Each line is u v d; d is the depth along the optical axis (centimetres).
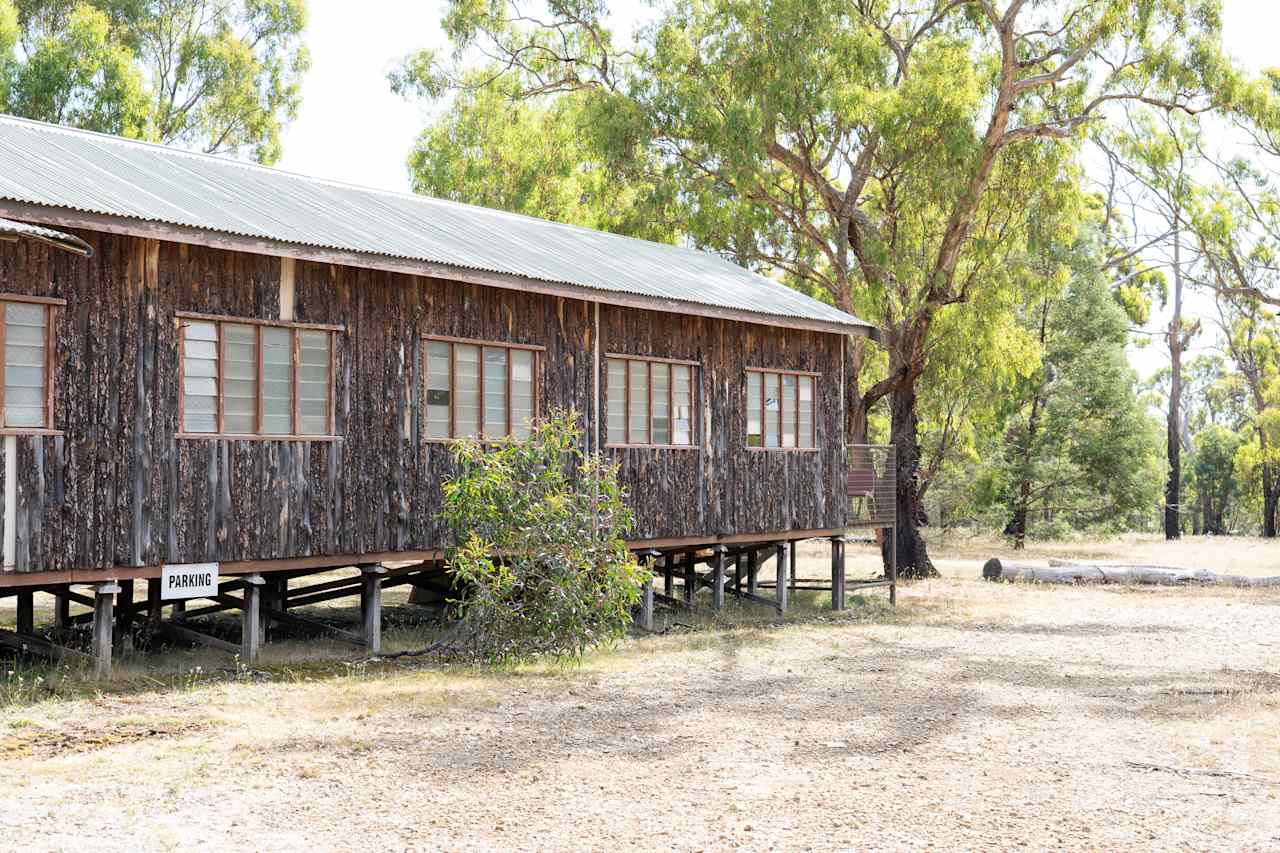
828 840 737
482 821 766
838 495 2148
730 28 2639
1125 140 2964
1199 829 770
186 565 1277
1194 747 1016
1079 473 3906
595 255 1914
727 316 1839
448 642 1516
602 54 3147
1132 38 2597
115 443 1226
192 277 1290
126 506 1233
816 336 2109
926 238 2806
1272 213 4062
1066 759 968
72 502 1192
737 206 2627
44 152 1377
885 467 2273
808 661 1520
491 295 1584
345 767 900
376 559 1457
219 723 1051
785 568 2058
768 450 2005
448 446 1530
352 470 1430
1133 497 3912
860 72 2544
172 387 1271
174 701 1143
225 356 1321
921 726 1100
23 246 1161
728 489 1925
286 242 1299
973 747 1010
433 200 1958
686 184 2650
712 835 744
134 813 768
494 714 1122
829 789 862
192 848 700
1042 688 1327
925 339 2762
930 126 2505
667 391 1833
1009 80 2578
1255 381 5531
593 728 1068
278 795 818
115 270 1229
